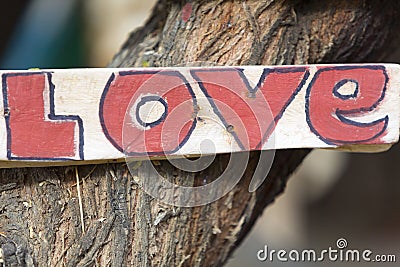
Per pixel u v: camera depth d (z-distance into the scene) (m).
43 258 0.95
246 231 1.10
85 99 0.92
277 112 0.96
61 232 0.96
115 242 0.97
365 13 1.05
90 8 2.16
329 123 0.97
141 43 1.08
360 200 2.75
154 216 0.98
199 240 1.02
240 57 1.00
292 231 2.47
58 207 0.96
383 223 2.71
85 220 0.96
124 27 2.06
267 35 1.00
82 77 0.92
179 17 1.03
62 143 0.93
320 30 1.03
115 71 0.92
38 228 0.96
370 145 0.99
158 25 1.10
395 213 2.73
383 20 1.08
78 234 0.96
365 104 0.97
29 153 0.92
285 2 1.01
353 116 0.97
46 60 2.18
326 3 1.04
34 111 0.92
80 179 0.96
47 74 0.91
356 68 0.96
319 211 2.66
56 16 2.24
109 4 2.11
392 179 2.72
